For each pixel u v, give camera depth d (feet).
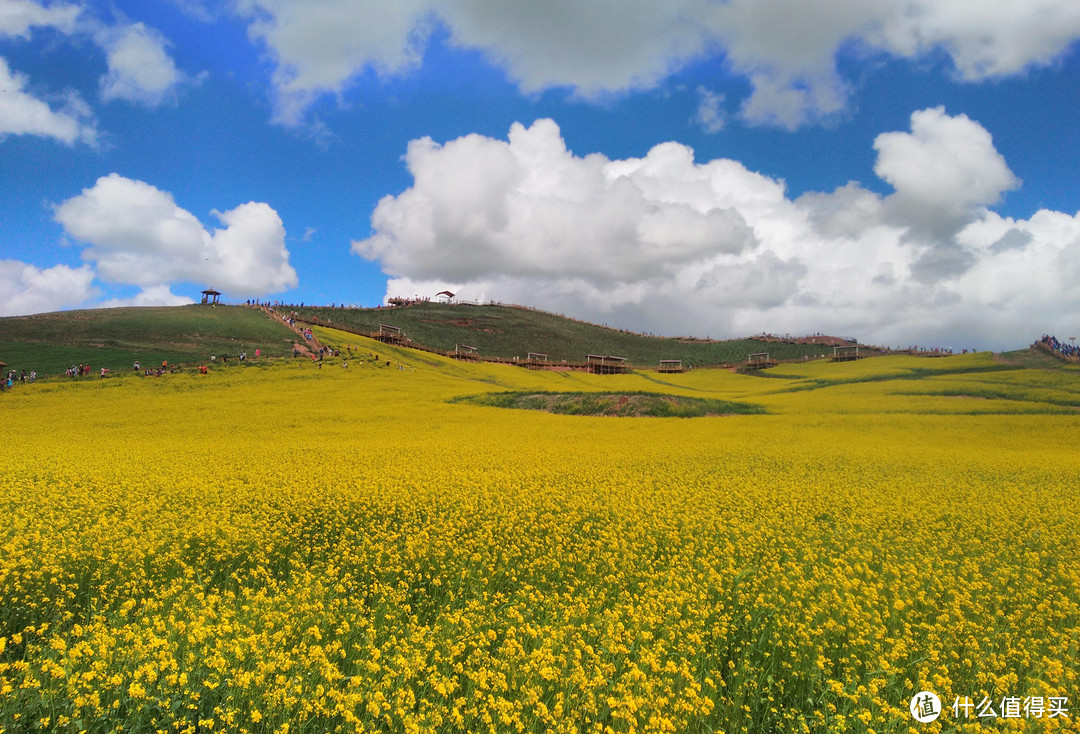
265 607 27.02
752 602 30.27
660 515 46.60
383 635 25.59
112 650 22.03
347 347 263.90
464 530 42.34
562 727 19.16
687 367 427.33
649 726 19.39
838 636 26.40
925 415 143.13
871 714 20.70
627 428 124.98
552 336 503.20
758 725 21.86
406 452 82.64
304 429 123.13
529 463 73.46
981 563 37.29
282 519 43.91
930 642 25.96
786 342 524.52
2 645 21.66
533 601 29.04
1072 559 39.17
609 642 23.99
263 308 341.00
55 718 19.24
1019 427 124.47
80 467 62.90
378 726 20.08
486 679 21.44
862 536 42.63
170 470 62.64
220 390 177.06
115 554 32.19
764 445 98.17
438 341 428.56
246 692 20.42
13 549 31.76
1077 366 237.04
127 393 166.91
